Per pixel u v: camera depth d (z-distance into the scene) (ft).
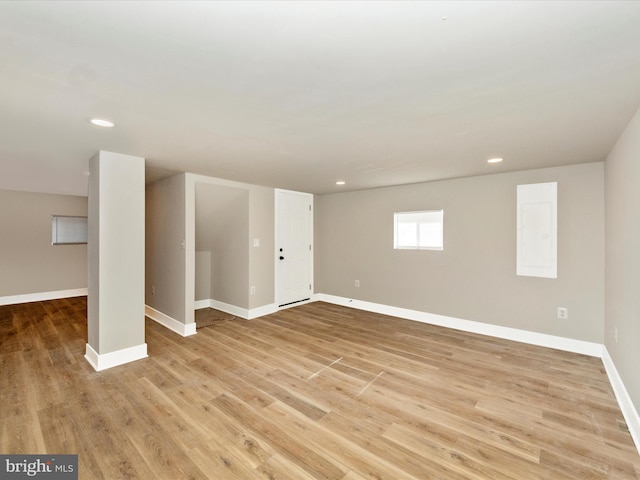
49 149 8.95
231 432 6.47
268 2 3.19
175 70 4.61
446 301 13.94
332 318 15.28
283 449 5.97
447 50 4.10
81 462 5.58
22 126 6.95
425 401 7.72
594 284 10.48
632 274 6.83
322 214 19.04
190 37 3.80
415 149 8.88
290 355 10.62
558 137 7.77
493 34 3.76
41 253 18.99
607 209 9.67
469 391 8.20
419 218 14.78
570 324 10.96
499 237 12.44
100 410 7.22
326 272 18.92
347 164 10.72
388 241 15.94
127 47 4.02
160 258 14.43
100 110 6.08
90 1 3.17
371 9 3.32
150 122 6.74
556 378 8.91
